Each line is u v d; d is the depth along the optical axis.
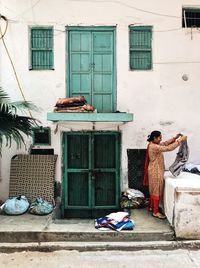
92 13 7.20
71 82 7.36
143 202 6.93
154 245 5.47
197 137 7.37
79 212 7.51
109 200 7.51
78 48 7.32
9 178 7.26
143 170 7.35
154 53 7.26
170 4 7.23
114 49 7.30
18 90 7.25
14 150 7.29
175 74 7.30
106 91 7.37
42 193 7.03
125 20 7.21
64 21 7.20
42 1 7.17
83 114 6.64
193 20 7.43
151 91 7.30
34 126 7.23
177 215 5.55
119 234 5.62
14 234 5.63
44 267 4.87
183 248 5.46
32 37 7.29
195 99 7.34
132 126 7.32
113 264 4.96
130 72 7.26
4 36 7.18
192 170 6.98
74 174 7.47
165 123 7.33
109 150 7.45
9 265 4.94
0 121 5.85
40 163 7.18
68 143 7.43
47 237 5.63
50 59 7.32
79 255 5.27
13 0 7.14
